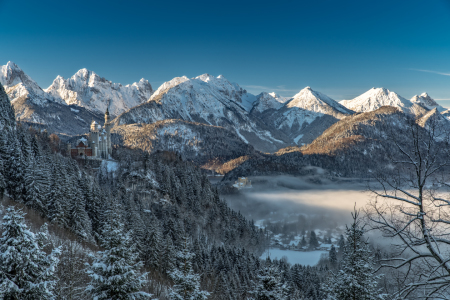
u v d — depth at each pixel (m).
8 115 122.94
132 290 24.06
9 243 21.12
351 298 23.06
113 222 25.42
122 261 23.94
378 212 15.53
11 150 80.31
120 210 84.44
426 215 14.19
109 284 23.16
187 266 31.98
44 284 21.59
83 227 75.56
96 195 87.81
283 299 30.45
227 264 87.75
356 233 22.86
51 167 96.56
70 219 74.62
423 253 14.39
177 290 30.25
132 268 24.36
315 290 82.62
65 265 32.16
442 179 13.89
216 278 72.94
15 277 20.97
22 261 20.97
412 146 14.80
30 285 21.08
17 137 109.94
